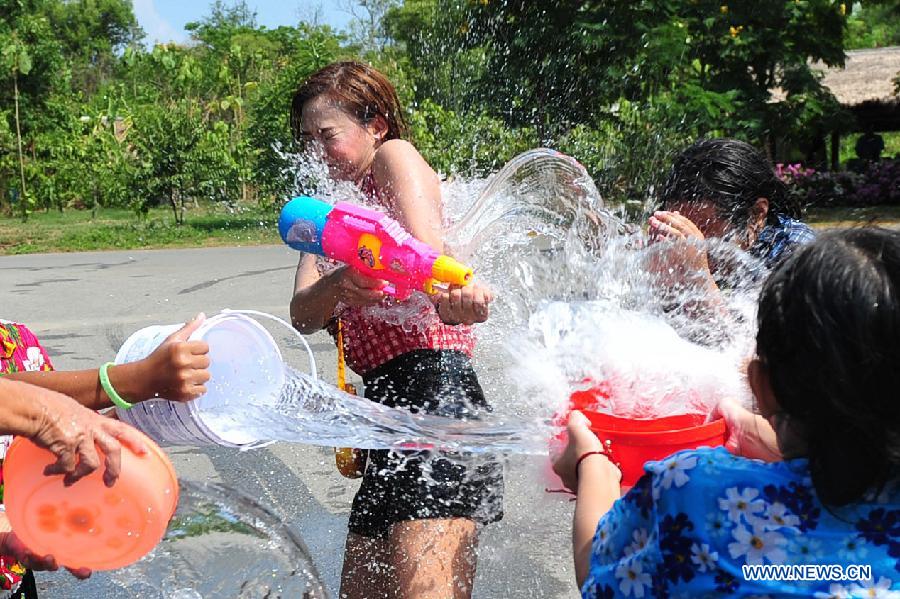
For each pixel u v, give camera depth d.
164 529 1.92
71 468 1.83
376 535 2.55
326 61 17.62
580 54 14.12
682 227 2.71
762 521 1.52
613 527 1.67
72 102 27.11
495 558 3.54
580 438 1.89
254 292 9.92
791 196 2.90
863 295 1.40
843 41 18.80
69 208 26.62
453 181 2.90
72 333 7.95
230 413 2.26
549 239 2.87
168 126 19.19
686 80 15.69
